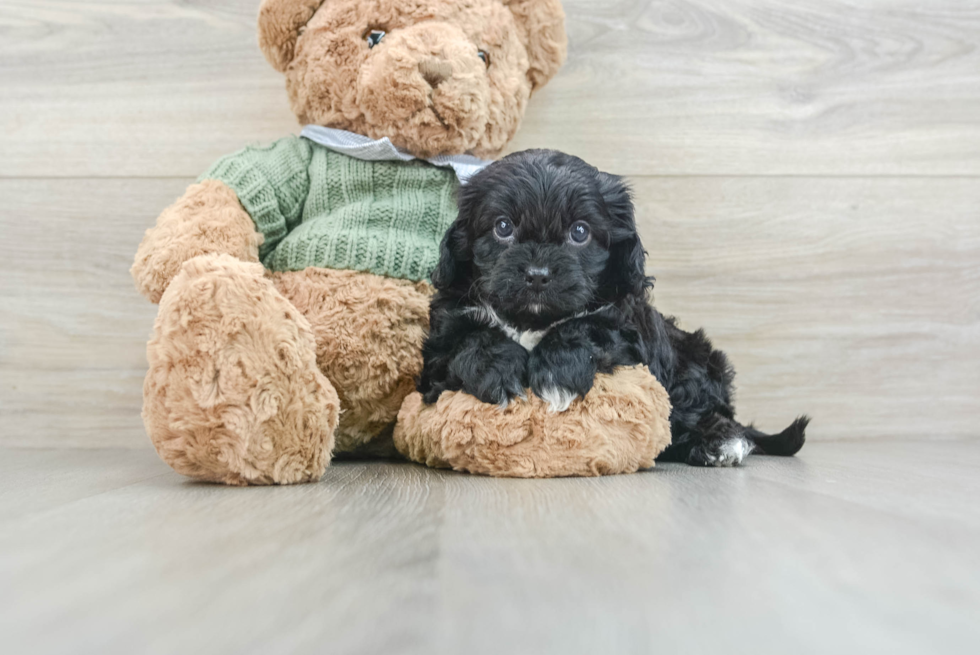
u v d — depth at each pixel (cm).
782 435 218
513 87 210
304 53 206
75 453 233
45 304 247
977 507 130
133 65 249
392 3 198
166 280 179
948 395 260
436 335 181
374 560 92
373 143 201
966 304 261
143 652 63
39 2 246
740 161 258
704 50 257
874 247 260
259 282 161
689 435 198
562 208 163
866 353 260
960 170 261
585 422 165
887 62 260
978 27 259
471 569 89
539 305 161
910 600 79
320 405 161
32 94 247
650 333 190
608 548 99
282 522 115
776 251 259
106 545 100
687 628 70
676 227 257
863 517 121
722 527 112
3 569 88
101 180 248
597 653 64
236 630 68
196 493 146
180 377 155
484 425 165
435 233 206
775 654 64
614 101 256
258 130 251
